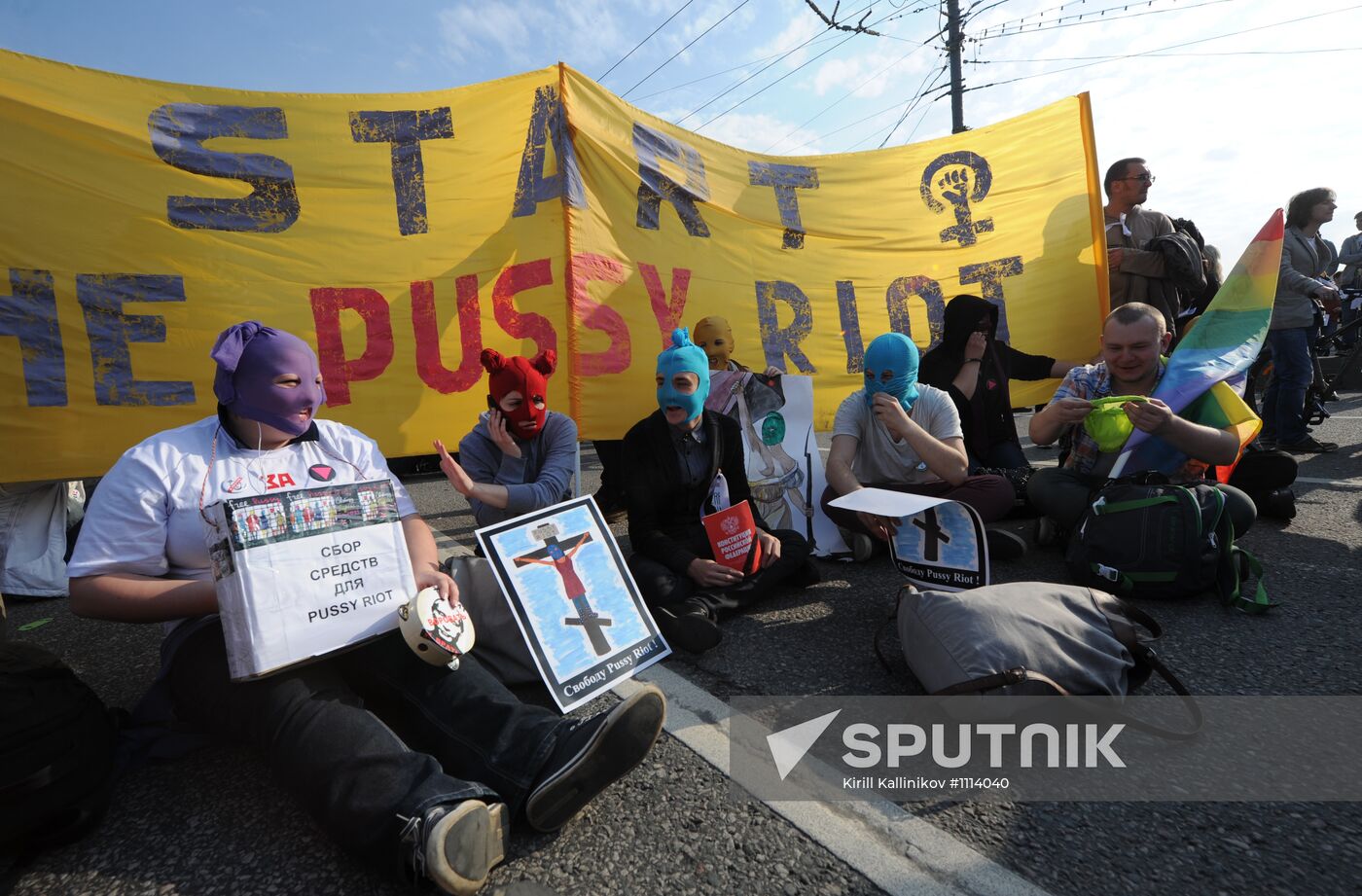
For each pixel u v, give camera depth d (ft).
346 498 5.12
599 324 12.60
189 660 5.18
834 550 10.68
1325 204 15.84
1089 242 16.05
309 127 11.38
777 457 10.94
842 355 14.78
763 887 4.01
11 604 10.39
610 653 6.45
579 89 12.73
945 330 12.45
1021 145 16.07
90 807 4.65
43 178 10.07
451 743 4.80
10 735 4.25
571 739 4.52
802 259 14.58
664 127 13.64
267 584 4.59
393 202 11.72
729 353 12.84
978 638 5.43
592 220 12.70
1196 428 8.44
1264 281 9.50
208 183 10.84
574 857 4.34
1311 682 6.05
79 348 10.23
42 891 4.25
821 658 7.14
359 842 3.98
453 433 12.07
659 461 8.82
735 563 8.20
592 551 6.85
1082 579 8.23
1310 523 10.63
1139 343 9.29
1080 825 4.41
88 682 7.36
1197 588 7.75
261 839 4.68
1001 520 12.21
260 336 5.40
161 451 5.17
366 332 11.59
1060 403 9.32
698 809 4.77
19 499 10.52
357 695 5.40
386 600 5.13
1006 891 3.86
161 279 10.58
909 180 15.47
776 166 14.66
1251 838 4.22
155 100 10.62
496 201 12.25
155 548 5.05
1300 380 16.08
